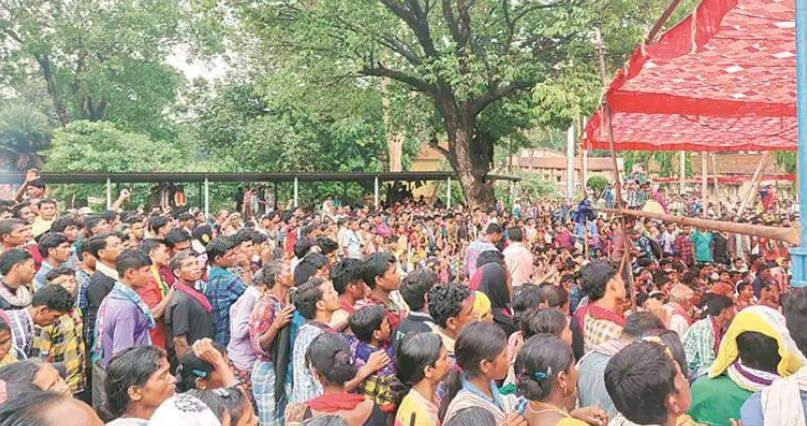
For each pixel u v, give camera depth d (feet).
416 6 68.28
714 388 10.07
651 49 16.97
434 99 74.43
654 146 44.80
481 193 74.79
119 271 16.92
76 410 7.18
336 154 96.58
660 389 8.04
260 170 95.71
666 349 8.73
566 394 9.66
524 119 75.05
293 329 16.19
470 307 13.92
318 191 97.55
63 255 20.24
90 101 117.29
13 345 14.01
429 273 15.55
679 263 35.73
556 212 83.10
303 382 14.57
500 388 13.98
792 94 28.86
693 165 127.13
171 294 18.25
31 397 7.27
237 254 23.76
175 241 23.15
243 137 97.76
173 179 69.10
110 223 29.55
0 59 107.24
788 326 8.29
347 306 16.93
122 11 110.42
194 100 105.29
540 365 9.55
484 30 70.38
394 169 100.94
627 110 28.73
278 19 68.39
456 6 70.28
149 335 17.37
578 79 62.64
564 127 66.74
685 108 29.19
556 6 66.90
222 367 12.19
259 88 82.43
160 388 10.12
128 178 66.44
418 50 76.74
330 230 40.47
